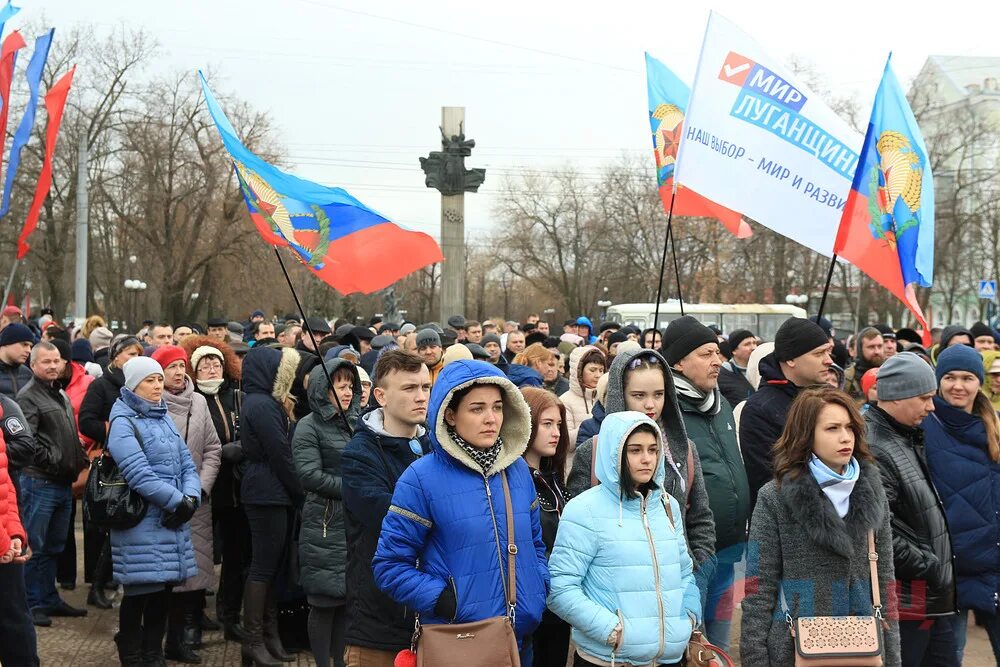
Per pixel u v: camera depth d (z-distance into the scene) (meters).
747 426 5.77
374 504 4.53
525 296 80.62
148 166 41.31
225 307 46.31
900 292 6.45
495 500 4.20
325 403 6.39
